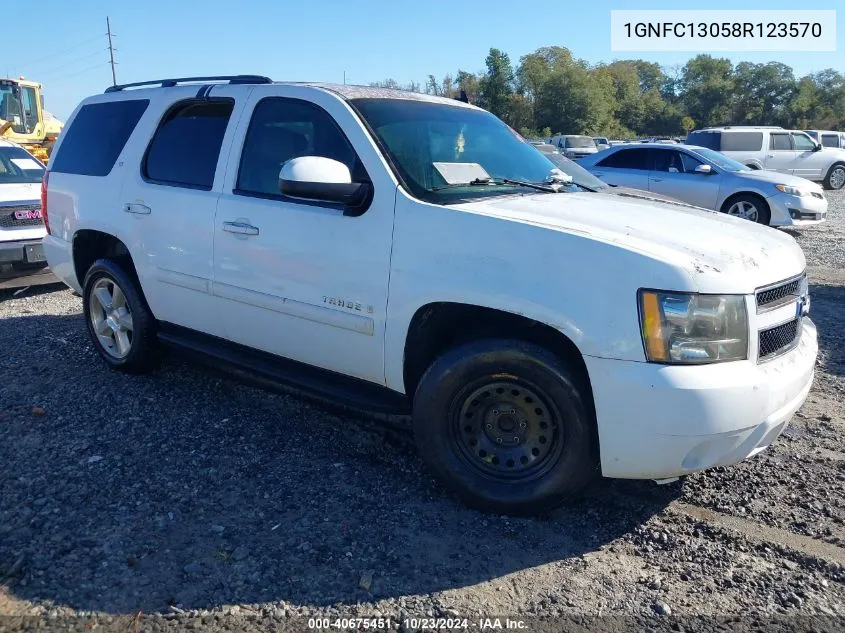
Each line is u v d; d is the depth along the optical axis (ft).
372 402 11.57
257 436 13.35
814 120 283.59
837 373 17.11
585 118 233.76
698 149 43.60
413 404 10.79
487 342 10.16
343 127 11.84
